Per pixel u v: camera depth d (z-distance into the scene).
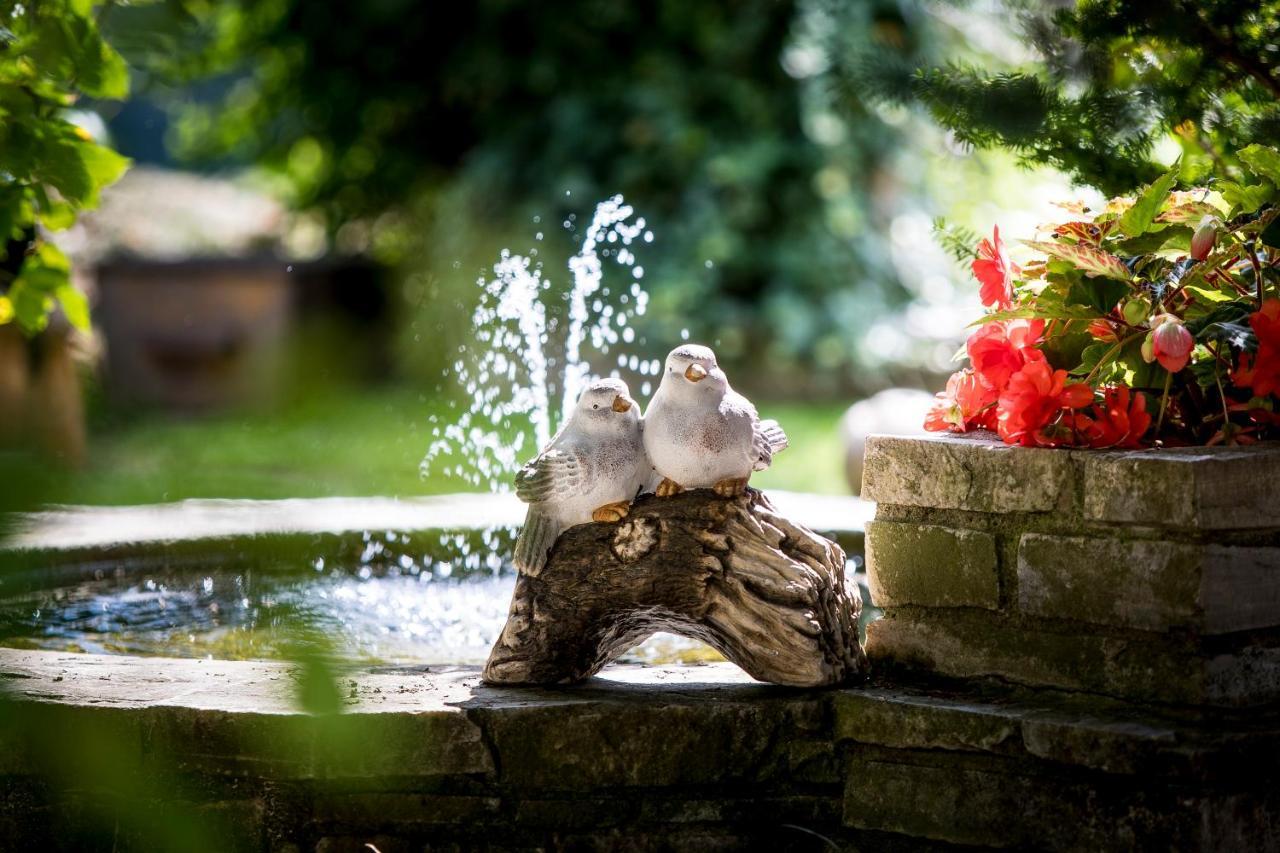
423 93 17.28
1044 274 4.30
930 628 4.05
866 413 11.26
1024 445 3.87
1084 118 4.31
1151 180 4.66
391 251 17.67
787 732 3.90
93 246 15.82
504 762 3.77
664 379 3.95
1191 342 3.72
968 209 15.30
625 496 3.95
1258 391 3.86
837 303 15.51
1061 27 4.18
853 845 3.90
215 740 3.73
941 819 3.76
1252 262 4.05
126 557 6.11
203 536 6.29
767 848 3.88
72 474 2.35
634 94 15.57
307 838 3.76
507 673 4.03
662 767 3.81
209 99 18.20
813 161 15.39
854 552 6.41
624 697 3.89
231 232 18.11
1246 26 4.20
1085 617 3.75
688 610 3.98
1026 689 3.86
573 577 3.97
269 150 18.20
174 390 14.51
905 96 4.37
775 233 15.64
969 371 4.25
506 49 16.38
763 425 4.11
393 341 15.82
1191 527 3.56
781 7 15.30
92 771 2.08
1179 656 3.60
